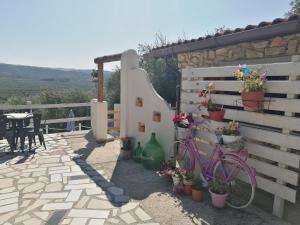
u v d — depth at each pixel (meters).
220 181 3.89
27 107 8.34
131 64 6.32
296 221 3.39
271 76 3.53
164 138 5.43
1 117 6.34
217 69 4.21
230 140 3.67
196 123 4.60
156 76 10.10
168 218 3.43
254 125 3.80
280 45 4.25
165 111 5.36
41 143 7.21
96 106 7.62
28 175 4.90
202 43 5.05
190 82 4.80
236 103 3.93
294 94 3.19
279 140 3.37
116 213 3.54
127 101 6.43
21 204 3.76
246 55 4.82
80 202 3.84
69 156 6.20
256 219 3.44
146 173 5.09
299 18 3.38
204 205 3.80
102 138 7.68
